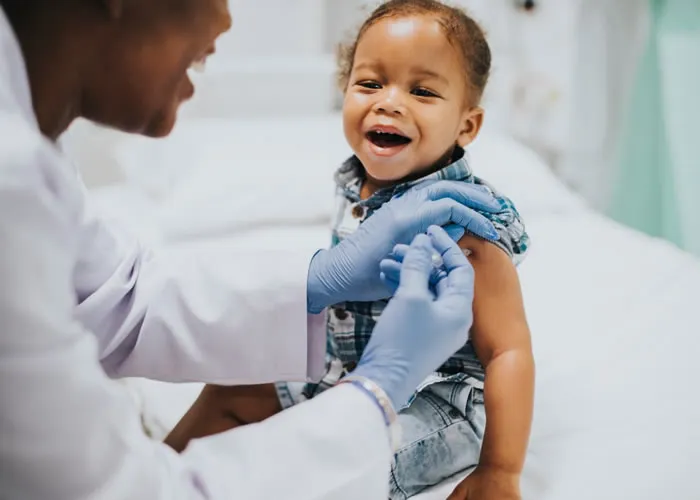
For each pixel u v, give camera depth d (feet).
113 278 2.93
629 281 4.56
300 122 7.29
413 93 3.06
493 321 2.90
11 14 2.06
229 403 3.31
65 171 1.90
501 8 7.76
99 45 2.17
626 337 3.86
